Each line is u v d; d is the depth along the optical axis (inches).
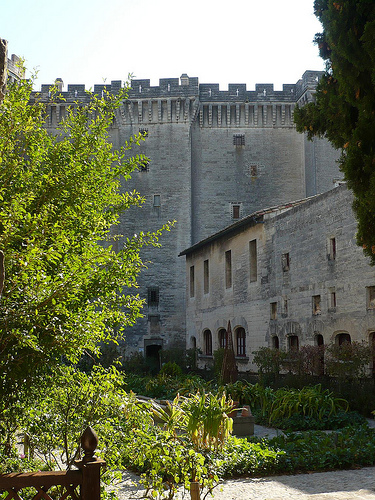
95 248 260.8
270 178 2004.2
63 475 168.9
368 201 351.6
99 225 276.2
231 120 2026.3
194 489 276.4
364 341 749.3
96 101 325.1
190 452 284.5
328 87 414.6
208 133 2025.1
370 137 367.6
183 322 1888.5
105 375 263.0
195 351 1460.4
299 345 965.8
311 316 928.3
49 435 262.5
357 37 370.6
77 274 217.5
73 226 263.9
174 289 1905.8
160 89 1987.0
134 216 1947.6
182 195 1952.5
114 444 261.3
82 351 233.6
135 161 307.7
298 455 410.9
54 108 1951.3
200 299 1483.8
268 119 2026.3
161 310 1894.7
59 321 211.3
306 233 952.9
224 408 389.1
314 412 605.6
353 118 393.7
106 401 256.1
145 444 277.4
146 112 1996.8
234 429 535.8
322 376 801.6
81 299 255.8
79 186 260.1
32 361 205.3
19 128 260.4
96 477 169.6
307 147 1956.2
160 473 344.5
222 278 1333.7
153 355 1914.4
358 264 800.9
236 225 1200.2
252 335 1161.4
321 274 901.2
